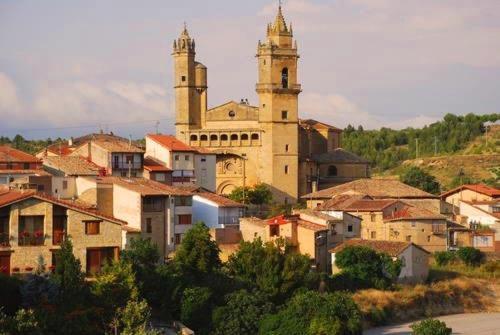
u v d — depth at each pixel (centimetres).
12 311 12275
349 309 15838
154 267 15812
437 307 19575
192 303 15012
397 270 19438
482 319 19175
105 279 12975
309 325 15250
